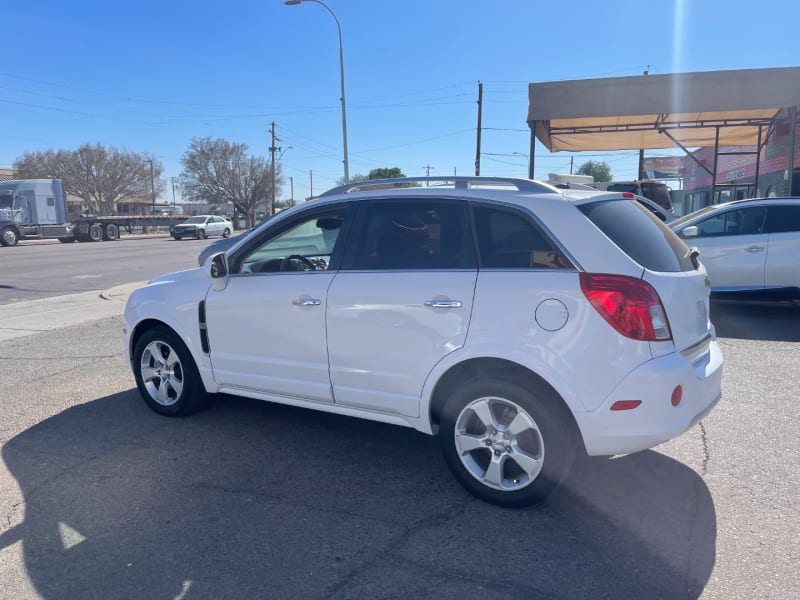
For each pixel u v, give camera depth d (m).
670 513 3.70
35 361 7.34
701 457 4.46
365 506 3.83
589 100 13.14
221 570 3.19
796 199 9.24
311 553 3.34
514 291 3.62
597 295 3.44
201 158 76.06
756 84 12.57
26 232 35.00
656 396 3.40
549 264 3.62
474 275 3.77
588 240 3.55
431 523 3.62
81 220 40.53
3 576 3.17
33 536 3.53
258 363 4.64
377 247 4.18
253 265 4.86
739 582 3.04
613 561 3.23
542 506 3.80
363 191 4.36
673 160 47.25
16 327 9.46
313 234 4.66
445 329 3.79
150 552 3.36
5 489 4.10
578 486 4.04
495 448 3.75
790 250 9.08
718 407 5.47
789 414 5.29
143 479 4.21
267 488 4.07
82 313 10.64
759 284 9.23
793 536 3.44
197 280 5.03
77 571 3.20
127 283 15.85
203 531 3.56
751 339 7.97
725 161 26.31
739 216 9.41
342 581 3.10
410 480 4.18
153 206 83.12
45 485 4.14
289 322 4.41
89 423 5.26
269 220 4.72
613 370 3.42
